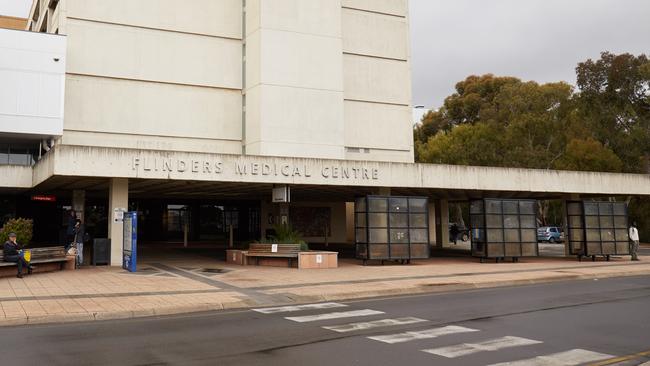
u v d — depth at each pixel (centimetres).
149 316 1121
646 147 4800
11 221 1978
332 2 3200
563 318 1069
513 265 2338
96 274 1803
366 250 2256
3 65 2586
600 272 2012
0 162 3005
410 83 3638
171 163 2036
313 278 1745
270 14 3019
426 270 2047
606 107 5125
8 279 1605
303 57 3083
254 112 3003
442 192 3088
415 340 862
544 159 4894
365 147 3438
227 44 3138
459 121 6869
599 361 734
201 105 3047
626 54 5031
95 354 767
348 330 948
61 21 2762
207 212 4150
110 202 2116
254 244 2236
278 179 2227
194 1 3070
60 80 2667
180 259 2519
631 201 4753
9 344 835
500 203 2536
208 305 1206
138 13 2928
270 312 1163
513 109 5219
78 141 2742
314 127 3072
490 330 945
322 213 4162
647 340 865
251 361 725
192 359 737
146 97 2916
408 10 3694
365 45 3509
